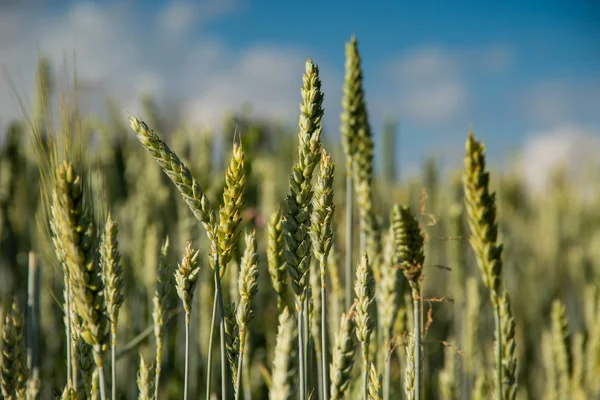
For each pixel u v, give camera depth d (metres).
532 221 1.95
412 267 0.58
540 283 1.61
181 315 1.10
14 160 1.21
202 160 1.02
